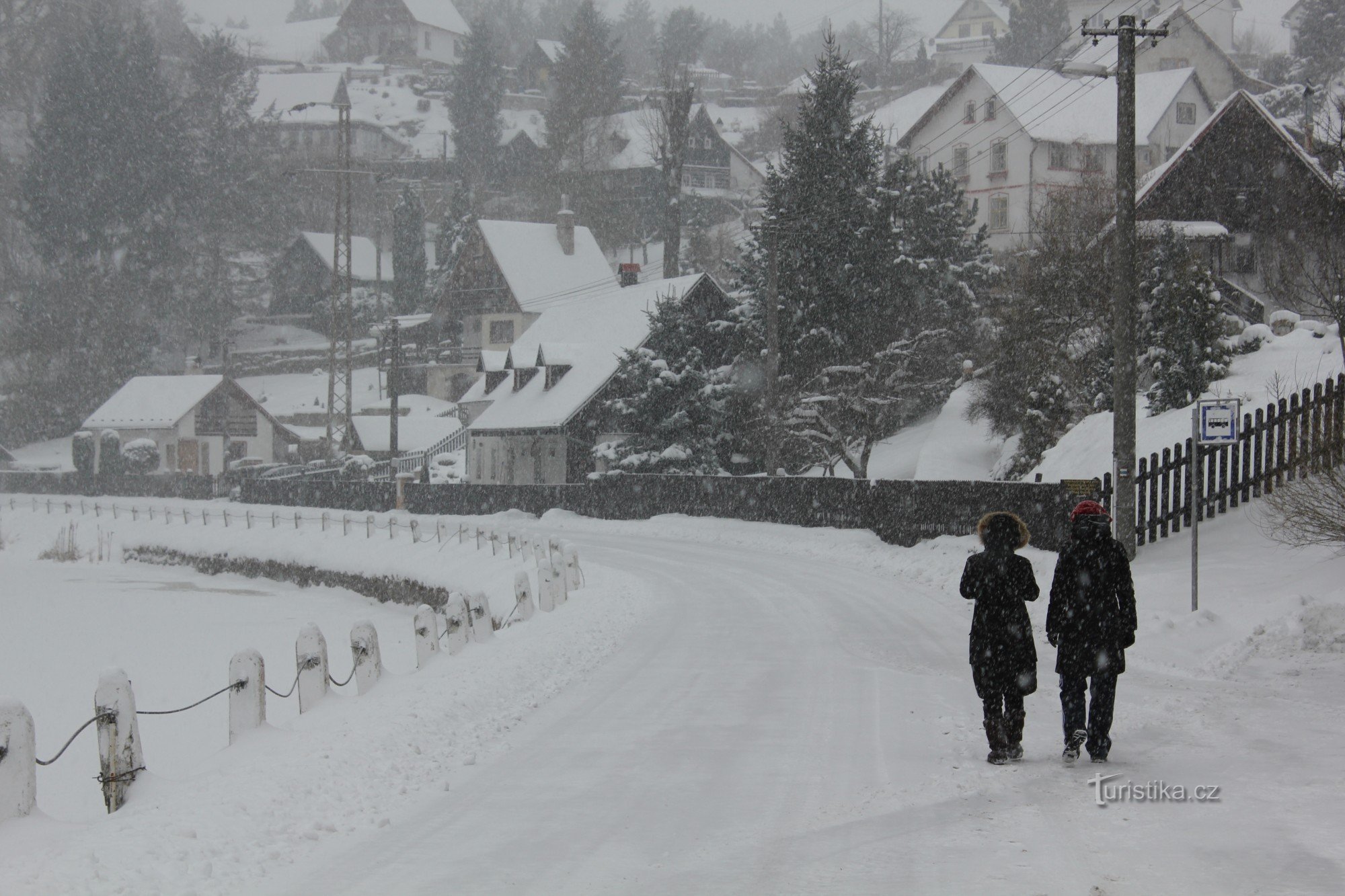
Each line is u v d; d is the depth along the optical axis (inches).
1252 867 325.4
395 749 510.9
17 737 417.7
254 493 3427.7
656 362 2428.6
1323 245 1299.2
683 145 4050.2
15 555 2696.9
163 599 1861.5
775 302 1937.7
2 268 5157.5
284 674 1119.6
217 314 5216.5
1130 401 1018.7
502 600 1272.1
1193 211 2274.9
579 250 4421.8
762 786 442.9
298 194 6235.2
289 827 408.5
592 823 402.9
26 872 354.9
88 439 4047.7
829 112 2439.7
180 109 5201.8
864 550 1460.4
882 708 582.6
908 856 348.2
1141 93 3841.0
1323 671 623.5
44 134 4906.5
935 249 2623.0
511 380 3245.6
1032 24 6043.3
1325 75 4601.4
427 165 6648.6
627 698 634.8
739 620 943.7
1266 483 1076.5
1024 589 462.6
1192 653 698.8
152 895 338.6
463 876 348.8
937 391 2459.4
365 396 4628.4
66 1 5738.2
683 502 2130.9
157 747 868.0
